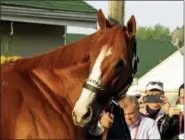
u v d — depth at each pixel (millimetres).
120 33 4504
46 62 4488
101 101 4418
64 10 9750
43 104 4281
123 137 5414
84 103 4332
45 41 10141
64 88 4453
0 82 4242
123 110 5543
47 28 10141
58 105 4359
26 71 4402
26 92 4266
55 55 4520
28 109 4188
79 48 4523
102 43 4445
